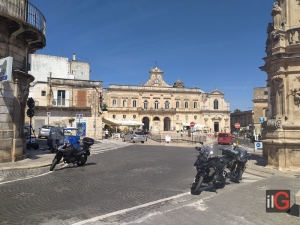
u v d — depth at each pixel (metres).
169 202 6.45
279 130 10.26
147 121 72.69
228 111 75.38
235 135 65.31
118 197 6.91
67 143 11.59
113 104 69.19
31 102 17.95
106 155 17.38
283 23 10.57
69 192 7.33
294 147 9.94
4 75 10.69
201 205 6.05
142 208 5.95
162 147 26.52
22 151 13.12
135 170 11.33
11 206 6.01
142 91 70.88
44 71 39.88
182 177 9.95
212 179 7.68
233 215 5.34
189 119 73.50
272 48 10.82
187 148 25.91
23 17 12.25
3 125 12.01
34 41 13.98
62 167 11.89
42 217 5.32
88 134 34.72
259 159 13.84
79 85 35.03
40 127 33.22
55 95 34.09
